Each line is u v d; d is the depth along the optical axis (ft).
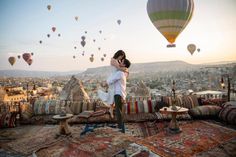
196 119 21.13
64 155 10.24
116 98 15.17
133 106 21.80
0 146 15.37
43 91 85.66
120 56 15.35
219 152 13.35
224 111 19.97
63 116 17.37
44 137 17.17
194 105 22.41
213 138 15.76
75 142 11.85
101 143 11.63
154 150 13.20
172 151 13.39
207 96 27.35
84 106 22.88
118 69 15.38
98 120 20.03
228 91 23.97
